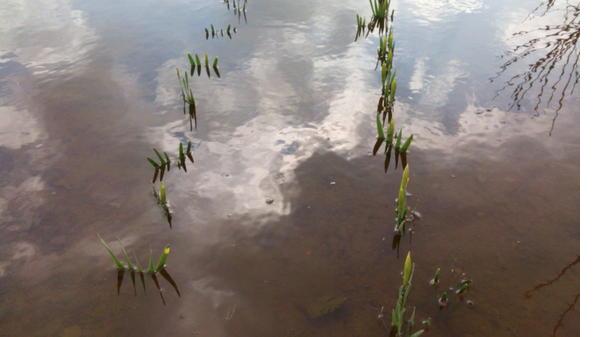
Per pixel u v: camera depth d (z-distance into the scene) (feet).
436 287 7.78
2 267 8.19
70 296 7.73
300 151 11.14
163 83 14.07
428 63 14.64
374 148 11.18
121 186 10.09
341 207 9.53
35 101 13.03
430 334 7.03
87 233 8.94
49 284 7.93
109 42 16.66
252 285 7.97
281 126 12.03
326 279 8.05
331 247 8.67
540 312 7.25
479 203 9.45
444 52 15.28
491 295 7.59
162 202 9.54
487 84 13.34
